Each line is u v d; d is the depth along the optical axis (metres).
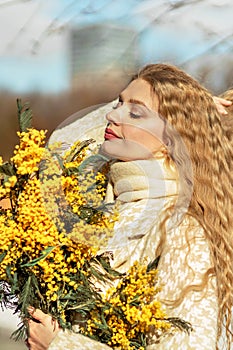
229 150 2.89
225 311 2.65
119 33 5.41
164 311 2.58
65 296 2.62
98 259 2.69
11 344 5.57
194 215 2.72
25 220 2.58
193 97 2.87
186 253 2.63
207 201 2.76
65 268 2.62
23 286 2.61
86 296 2.62
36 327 2.66
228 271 2.67
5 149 7.30
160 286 2.63
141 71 2.98
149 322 2.55
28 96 8.00
